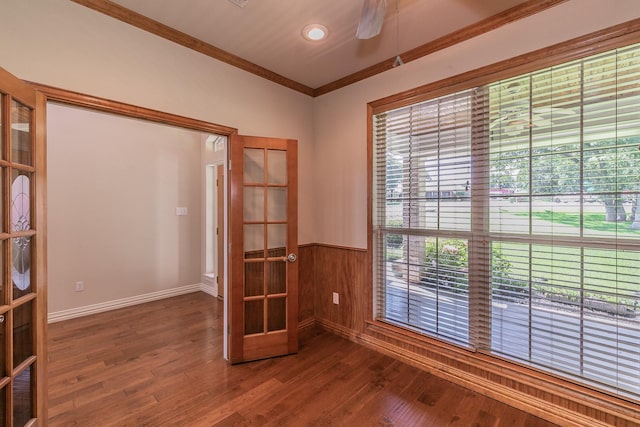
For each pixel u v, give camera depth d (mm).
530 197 1974
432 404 2012
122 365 2516
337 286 3131
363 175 2881
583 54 1756
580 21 1761
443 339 2381
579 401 1762
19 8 1623
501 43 2039
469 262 2240
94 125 3793
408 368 2459
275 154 2740
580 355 1812
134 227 4121
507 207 2068
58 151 3531
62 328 3289
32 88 1598
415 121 2529
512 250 2055
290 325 2711
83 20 1829
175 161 4535
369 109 2809
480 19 2057
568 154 1834
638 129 1627
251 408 1972
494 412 1932
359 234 2924
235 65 2611
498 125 2096
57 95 1729
